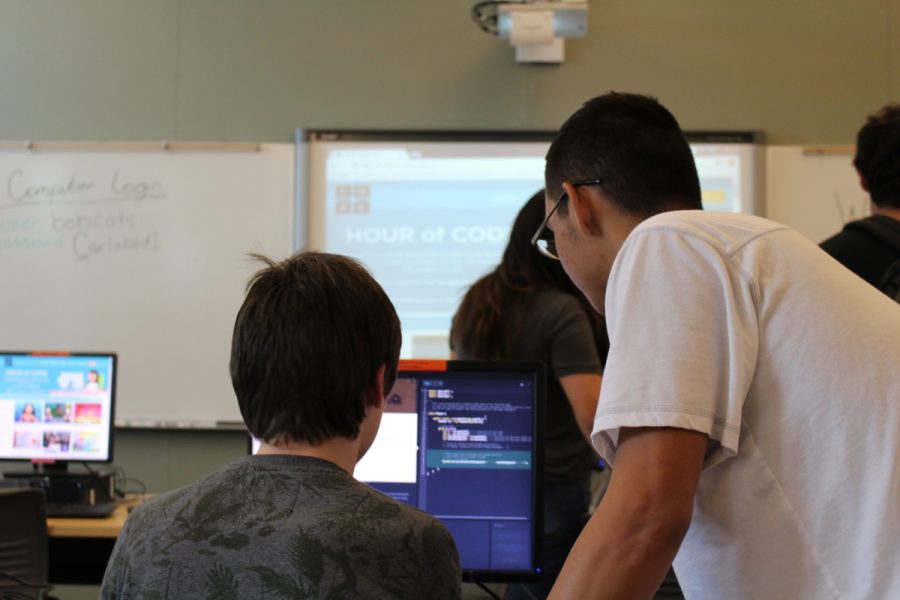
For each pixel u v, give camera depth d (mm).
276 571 787
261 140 3811
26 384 2822
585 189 989
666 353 833
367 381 900
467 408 1500
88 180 3781
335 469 864
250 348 883
